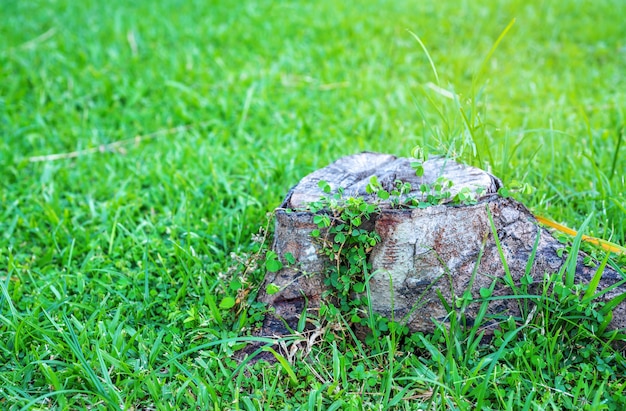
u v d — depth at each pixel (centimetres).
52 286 123
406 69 208
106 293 127
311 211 110
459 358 110
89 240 141
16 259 136
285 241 112
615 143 162
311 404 104
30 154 171
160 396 107
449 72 202
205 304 122
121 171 164
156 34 233
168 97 192
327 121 181
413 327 114
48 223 149
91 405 107
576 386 106
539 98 187
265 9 255
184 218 145
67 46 221
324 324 114
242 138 176
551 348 109
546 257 113
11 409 105
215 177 155
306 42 229
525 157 159
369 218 110
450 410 103
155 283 129
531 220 116
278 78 204
